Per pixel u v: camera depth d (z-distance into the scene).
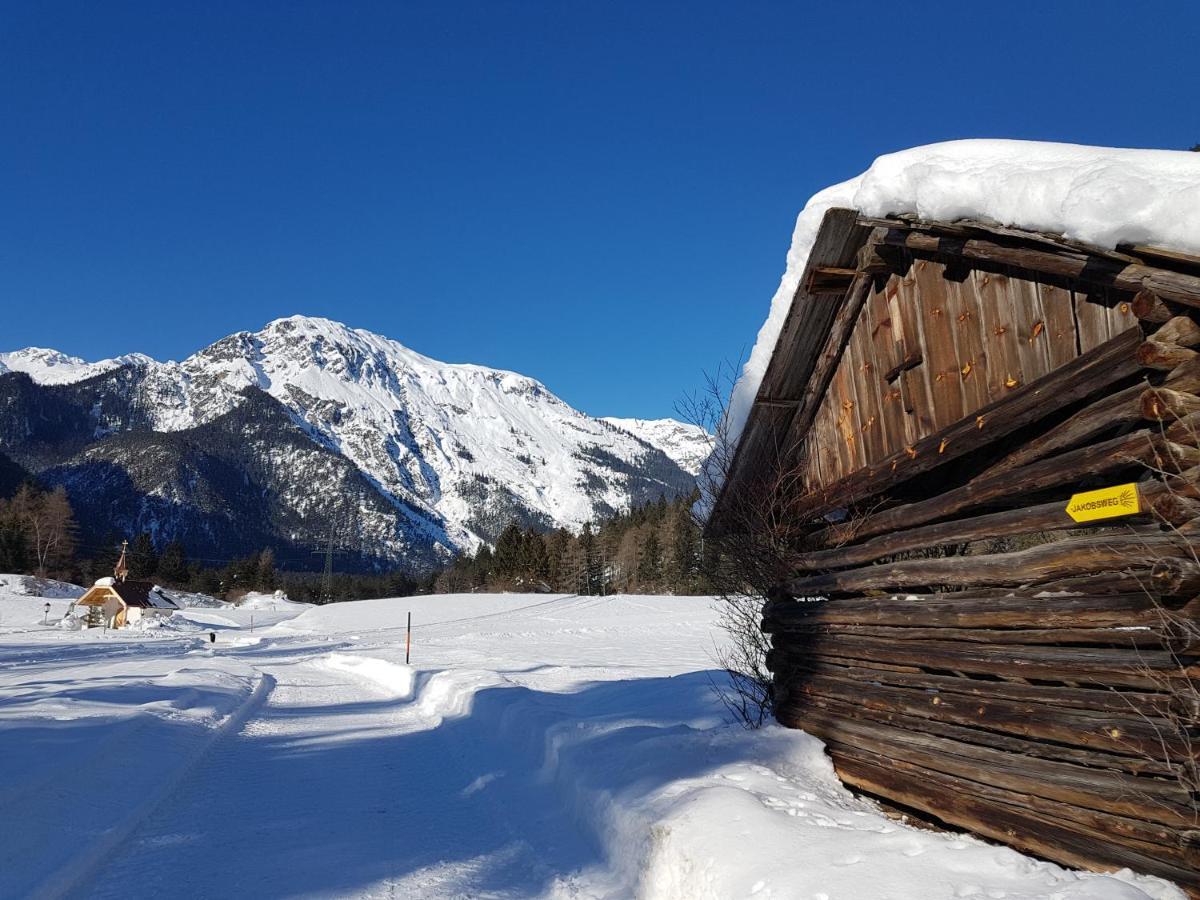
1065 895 3.73
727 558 9.32
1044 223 4.36
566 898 5.51
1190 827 3.94
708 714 10.03
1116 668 4.35
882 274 6.83
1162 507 4.08
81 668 24.27
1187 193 3.68
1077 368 4.61
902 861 4.51
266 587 134.88
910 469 6.23
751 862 4.84
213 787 8.60
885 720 6.53
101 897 5.33
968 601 5.52
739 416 8.61
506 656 26.39
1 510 109.69
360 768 9.65
